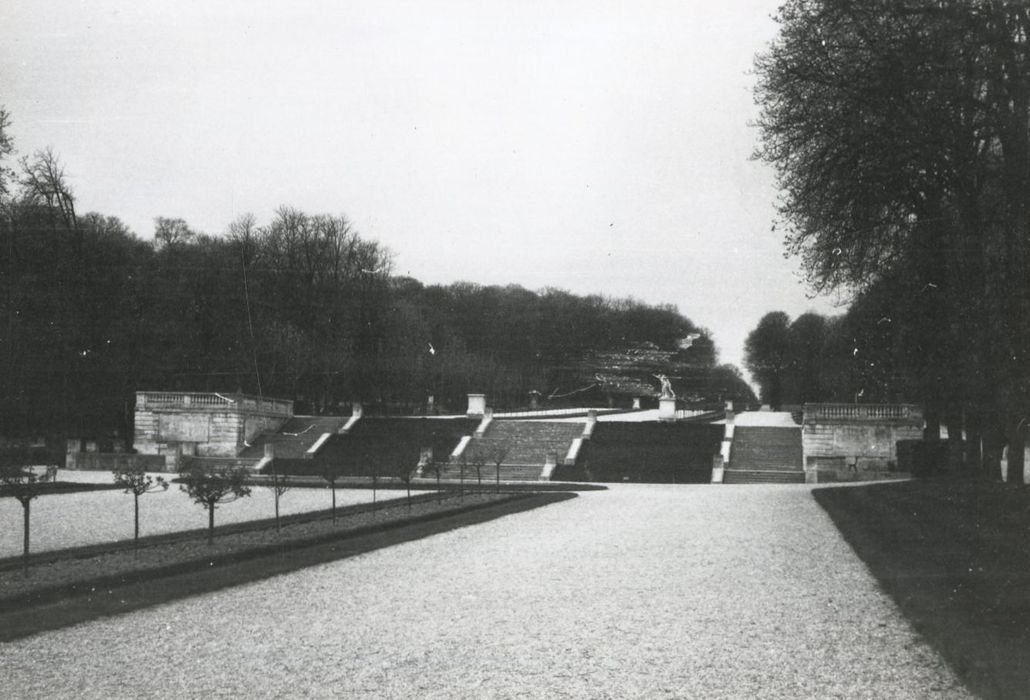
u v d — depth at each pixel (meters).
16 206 67.56
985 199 28.00
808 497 38.06
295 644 12.11
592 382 143.75
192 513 32.94
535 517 30.27
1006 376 26.30
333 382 91.44
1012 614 12.12
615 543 22.86
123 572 17.31
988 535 18.58
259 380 80.25
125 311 75.12
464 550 21.64
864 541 20.84
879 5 25.50
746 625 13.09
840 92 27.11
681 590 15.95
